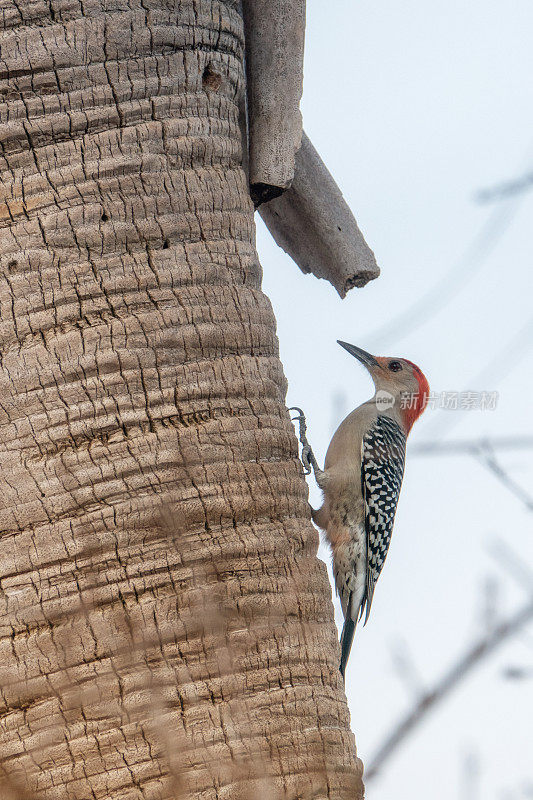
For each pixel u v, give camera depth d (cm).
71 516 738
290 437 849
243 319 843
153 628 716
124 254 805
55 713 701
